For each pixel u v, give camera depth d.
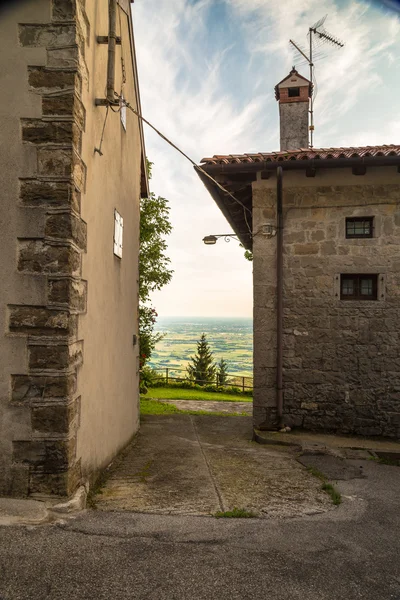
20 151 3.45
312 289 7.36
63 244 3.41
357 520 3.51
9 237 3.40
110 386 5.18
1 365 3.34
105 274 4.87
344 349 7.23
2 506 3.15
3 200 3.42
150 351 12.68
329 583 2.46
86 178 3.92
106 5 4.76
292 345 7.36
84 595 2.23
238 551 2.79
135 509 3.51
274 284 7.45
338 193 7.39
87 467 4.00
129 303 6.72
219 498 3.93
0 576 2.34
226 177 7.45
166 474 4.78
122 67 5.41
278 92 9.94
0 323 3.36
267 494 4.15
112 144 5.29
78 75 3.57
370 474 5.20
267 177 7.48
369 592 2.39
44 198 3.44
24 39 3.52
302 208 7.45
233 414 10.62
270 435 7.04
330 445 6.48
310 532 3.18
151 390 15.90
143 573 2.46
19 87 3.49
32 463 3.31
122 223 6.07
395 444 6.63
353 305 7.25
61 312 3.39
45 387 3.35
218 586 2.37
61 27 3.53
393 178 7.28
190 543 2.86
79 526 3.01
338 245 7.34
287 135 9.73
